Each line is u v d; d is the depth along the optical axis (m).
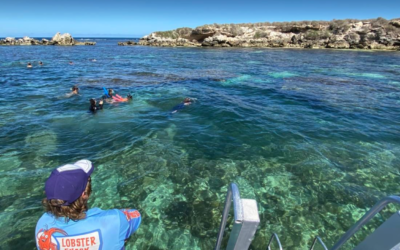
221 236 1.92
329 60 28.08
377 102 10.41
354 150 6.09
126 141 6.41
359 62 26.12
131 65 23.06
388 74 18.14
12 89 11.54
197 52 41.53
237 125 7.61
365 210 4.11
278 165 5.40
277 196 4.44
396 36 45.88
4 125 7.16
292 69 20.70
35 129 6.96
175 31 68.50
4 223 3.62
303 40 55.16
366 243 1.71
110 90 10.62
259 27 64.44
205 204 4.23
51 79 14.59
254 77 16.61
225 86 13.54
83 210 1.64
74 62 24.55
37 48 46.75
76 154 5.67
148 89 12.46
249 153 5.91
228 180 4.88
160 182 4.76
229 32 61.00
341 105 9.94
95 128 7.20
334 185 4.73
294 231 3.70
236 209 1.46
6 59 25.34
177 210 4.07
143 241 3.49
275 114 8.70
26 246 3.26
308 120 8.12
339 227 3.77
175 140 6.54
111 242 1.71
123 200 4.25
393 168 5.31
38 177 4.72
